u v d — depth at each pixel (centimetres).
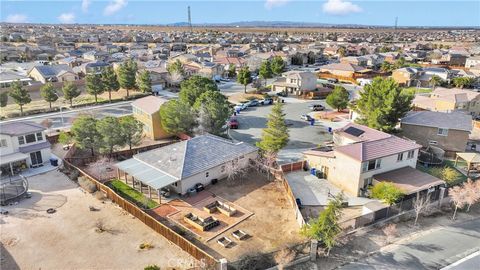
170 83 10356
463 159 5075
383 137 4491
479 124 6625
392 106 5222
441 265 2909
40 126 4966
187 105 5756
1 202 3788
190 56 13875
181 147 4456
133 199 3941
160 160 4300
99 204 3803
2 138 4525
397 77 11131
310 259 2945
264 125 6681
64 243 3144
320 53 17150
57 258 2947
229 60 13400
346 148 4194
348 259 2967
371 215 3378
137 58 14400
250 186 4284
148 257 2955
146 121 6088
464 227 3481
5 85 8831
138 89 9925
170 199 3947
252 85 10588
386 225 3447
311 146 5603
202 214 3650
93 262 2897
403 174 4172
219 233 3328
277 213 3688
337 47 19588
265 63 10200
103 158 4875
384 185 3797
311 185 4322
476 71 12481
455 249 3125
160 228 3228
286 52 16038
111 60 13900
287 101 8675
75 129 4828
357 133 4869
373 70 13325
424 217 3634
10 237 3219
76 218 3531
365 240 3209
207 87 6969
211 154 4456
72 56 14575
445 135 5262
